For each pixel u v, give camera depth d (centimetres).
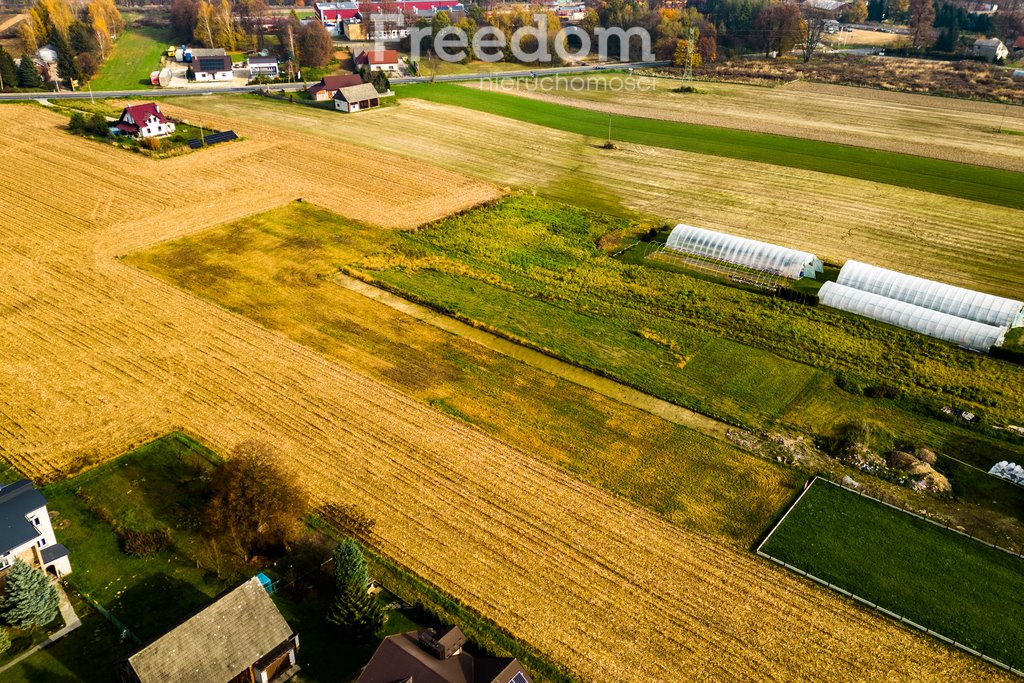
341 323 6881
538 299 7331
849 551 4603
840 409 5872
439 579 4350
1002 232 8906
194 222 8819
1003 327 6662
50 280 7488
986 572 4478
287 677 3794
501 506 4888
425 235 8631
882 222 9175
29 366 6153
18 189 9712
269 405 5769
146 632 3978
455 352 6519
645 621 4138
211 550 4497
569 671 3844
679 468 5259
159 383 5984
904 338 6738
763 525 4800
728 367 6347
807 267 7738
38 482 4966
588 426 5659
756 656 3962
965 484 5128
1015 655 3984
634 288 7556
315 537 4600
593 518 4816
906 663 3938
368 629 3928
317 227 8756
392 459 5259
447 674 3519
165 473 5081
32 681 3731
